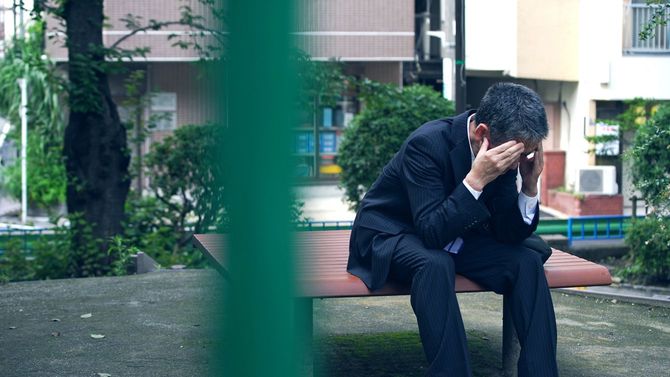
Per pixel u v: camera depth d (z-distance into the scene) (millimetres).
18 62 20016
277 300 1544
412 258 3434
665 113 8266
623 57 19000
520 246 3635
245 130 1447
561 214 18547
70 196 9648
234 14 1414
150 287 6734
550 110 20609
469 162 3555
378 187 3771
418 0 24281
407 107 12680
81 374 4230
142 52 9656
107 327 5293
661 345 4812
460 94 11195
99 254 9320
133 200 10898
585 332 5125
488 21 19547
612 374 4199
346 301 5992
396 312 5656
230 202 1482
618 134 13898
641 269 8156
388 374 4176
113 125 9633
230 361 1575
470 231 3682
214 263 3854
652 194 8281
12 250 9664
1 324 5438
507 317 4078
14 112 20031
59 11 9484
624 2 18938
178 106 22875
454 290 3387
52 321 5504
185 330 5160
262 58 1424
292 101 1444
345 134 13141
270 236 1503
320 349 4645
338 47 22891
